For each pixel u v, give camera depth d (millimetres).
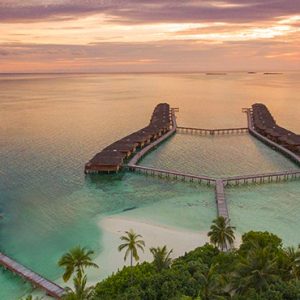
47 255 54188
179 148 112938
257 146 114812
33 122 157875
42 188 79938
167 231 59406
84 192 77750
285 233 59062
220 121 158500
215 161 99438
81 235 59500
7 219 65688
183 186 80438
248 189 78562
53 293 44312
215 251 44719
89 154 106562
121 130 141875
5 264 50531
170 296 34438
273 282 33000
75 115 176875
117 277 38875
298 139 106250
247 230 60031
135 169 89438
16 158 102062
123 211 68125
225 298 31938
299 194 75938
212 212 67062
